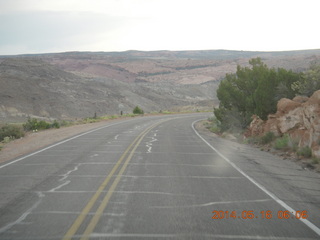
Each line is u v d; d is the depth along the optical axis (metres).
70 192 7.36
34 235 4.87
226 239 4.77
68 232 4.98
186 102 114.94
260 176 9.26
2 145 17.34
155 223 5.37
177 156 12.95
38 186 7.94
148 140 18.67
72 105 79.38
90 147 15.48
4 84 77.38
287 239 4.83
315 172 9.98
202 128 29.64
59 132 23.97
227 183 8.34
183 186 7.98
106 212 5.93
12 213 5.88
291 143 14.00
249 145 17.36
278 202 6.68
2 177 8.98
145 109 96.00
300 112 15.46
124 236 4.83
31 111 69.31
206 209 6.16
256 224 5.40
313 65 16.45
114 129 26.61
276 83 18.44
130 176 9.12
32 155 13.01
